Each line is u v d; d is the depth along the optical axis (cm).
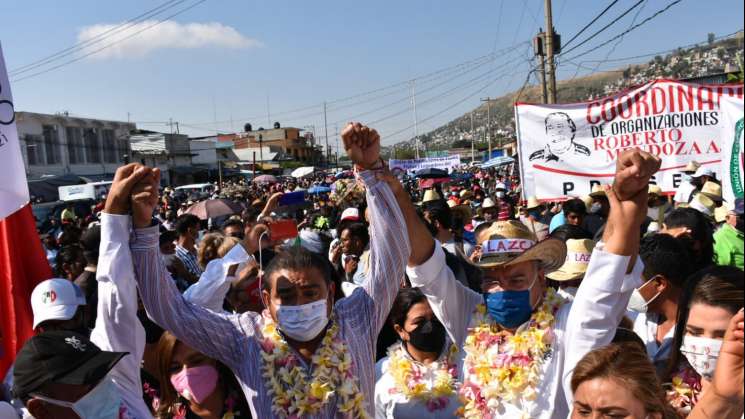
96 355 241
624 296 240
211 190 3638
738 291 238
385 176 266
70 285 377
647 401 199
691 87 786
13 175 340
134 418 256
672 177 803
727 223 513
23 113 3709
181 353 290
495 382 264
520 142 863
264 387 252
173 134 5203
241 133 10288
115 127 4581
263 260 440
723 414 170
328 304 263
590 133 837
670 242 339
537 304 280
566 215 778
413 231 276
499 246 271
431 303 303
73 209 2039
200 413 291
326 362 249
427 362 346
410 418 332
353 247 647
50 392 235
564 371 247
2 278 391
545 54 2088
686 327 251
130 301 242
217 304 358
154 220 263
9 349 385
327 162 10512
